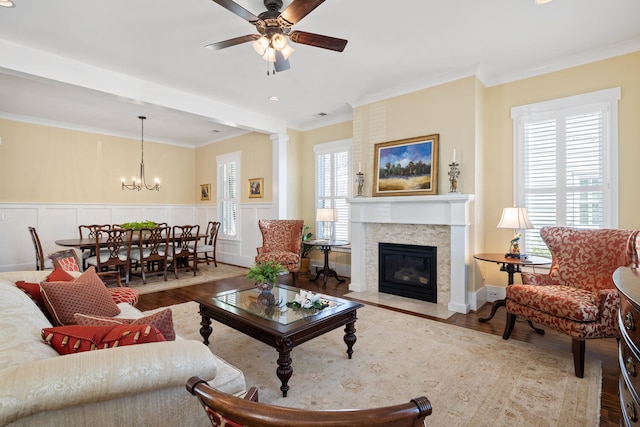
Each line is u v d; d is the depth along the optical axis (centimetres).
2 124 559
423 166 418
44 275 263
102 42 318
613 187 341
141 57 350
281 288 324
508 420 186
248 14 232
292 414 67
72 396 94
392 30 304
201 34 306
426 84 419
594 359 260
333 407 200
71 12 269
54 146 616
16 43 316
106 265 485
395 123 450
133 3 258
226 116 511
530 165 392
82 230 643
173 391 114
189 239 579
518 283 409
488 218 420
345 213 573
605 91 345
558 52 350
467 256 380
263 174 655
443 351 275
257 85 433
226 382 142
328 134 604
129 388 103
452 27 300
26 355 109
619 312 137
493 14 279
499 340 297
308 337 227
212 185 782
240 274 602
